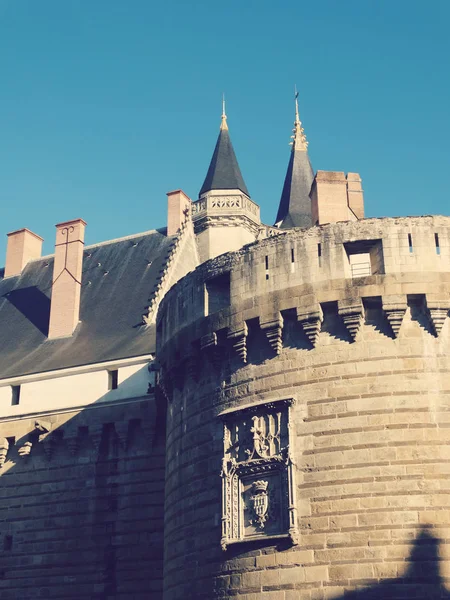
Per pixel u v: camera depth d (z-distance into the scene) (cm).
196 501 2970
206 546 2872
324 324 2820
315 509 2639
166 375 3291
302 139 7531
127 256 5241
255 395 2875
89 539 4059
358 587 2525
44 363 4562
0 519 4284
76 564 4044
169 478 3253
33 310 5162
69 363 4431
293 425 2752
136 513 4006
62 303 4891
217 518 2855
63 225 5091
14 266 5631
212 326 3027
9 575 4162
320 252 2872
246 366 2933
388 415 2667
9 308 5281
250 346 2942
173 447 3225
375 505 2586
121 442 4131
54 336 4822
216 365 3025
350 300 2775
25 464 4338
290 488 2678
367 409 2686
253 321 2928
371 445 2647
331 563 2573
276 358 2867
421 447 2620
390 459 2620
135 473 4069
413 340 2738
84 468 4188
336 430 2694
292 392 2797
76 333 4778
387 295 2750
